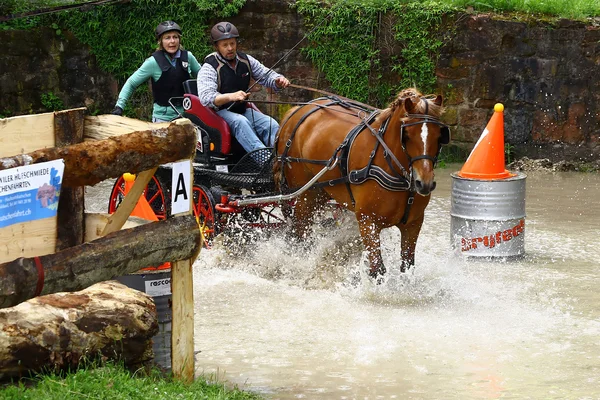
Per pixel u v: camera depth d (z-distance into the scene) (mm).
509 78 17297
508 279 9977
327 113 10070
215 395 6000
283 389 6645
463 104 17609
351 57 18078
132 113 18969
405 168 8828
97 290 6258
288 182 10539
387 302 9102
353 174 9195
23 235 6512
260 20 18344
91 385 5539
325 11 17953
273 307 8930
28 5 18594
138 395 5527
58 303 5984
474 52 17375
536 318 8492
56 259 5566
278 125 11297
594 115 17141
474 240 10945
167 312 6797
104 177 5844
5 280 5336
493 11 17609
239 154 11062
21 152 6516
